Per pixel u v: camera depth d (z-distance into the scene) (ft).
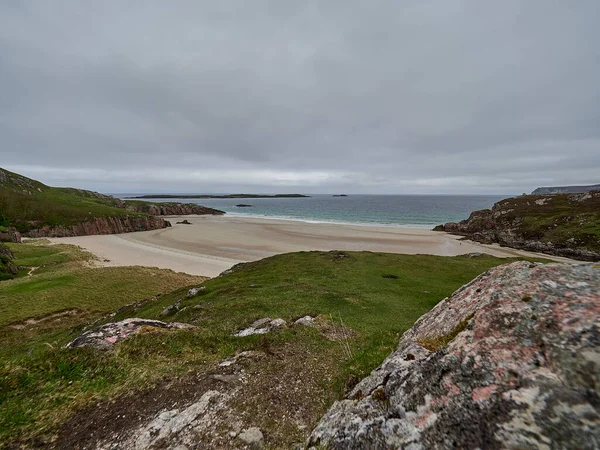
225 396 26.58
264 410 25.21
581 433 11.01
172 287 131.85
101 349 32.76
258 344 40.06
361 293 77.25
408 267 108.68
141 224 366.22
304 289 80.02
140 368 30.35
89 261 185.47
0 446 20.38
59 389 26.08
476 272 101.91
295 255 135.33
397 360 22.41
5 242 234.79
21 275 153.69
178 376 29.45
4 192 344.49
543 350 14.32
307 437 21.94
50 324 90.48
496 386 14.20
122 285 126.82
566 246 203.31
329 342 43.11
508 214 291.58
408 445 14.46
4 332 83.35
